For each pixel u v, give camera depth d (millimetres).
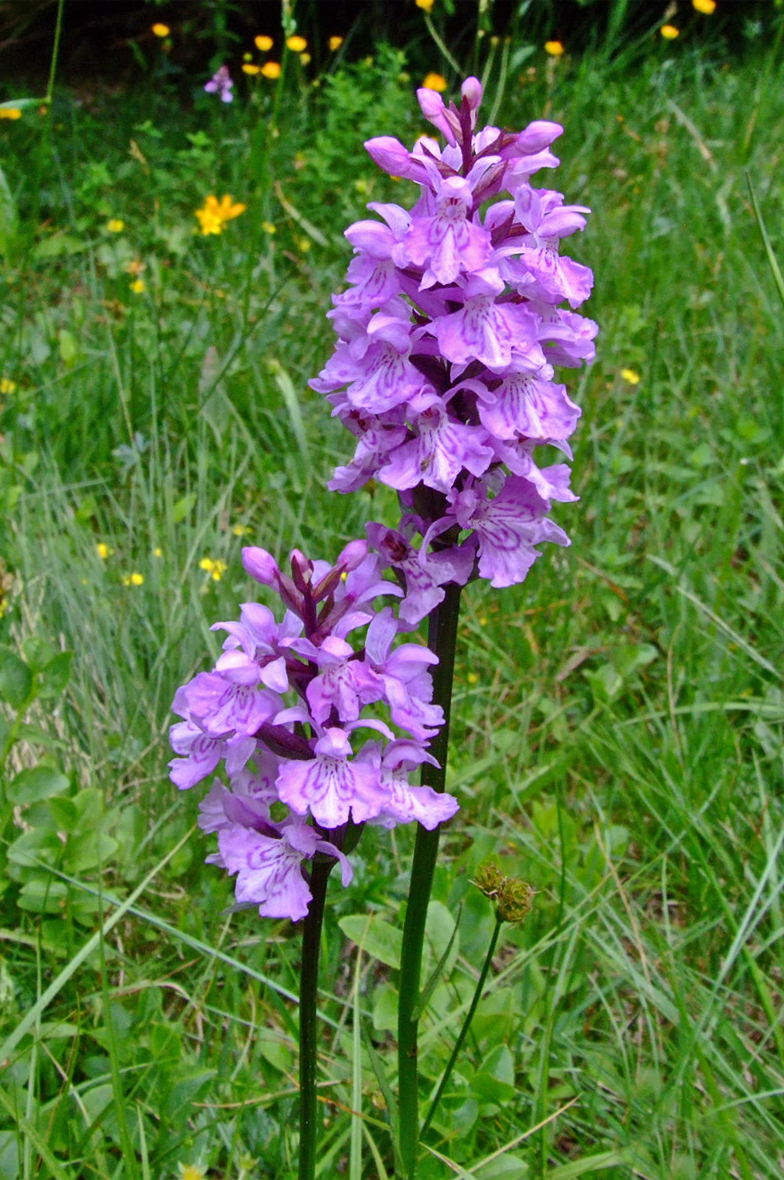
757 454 467
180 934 286
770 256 321
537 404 222
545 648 397
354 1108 255
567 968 303
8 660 311
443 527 223
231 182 663
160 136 690
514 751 363
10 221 524
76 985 298
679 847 336
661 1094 277
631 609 420
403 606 225
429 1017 291
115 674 358
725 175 644
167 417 484
